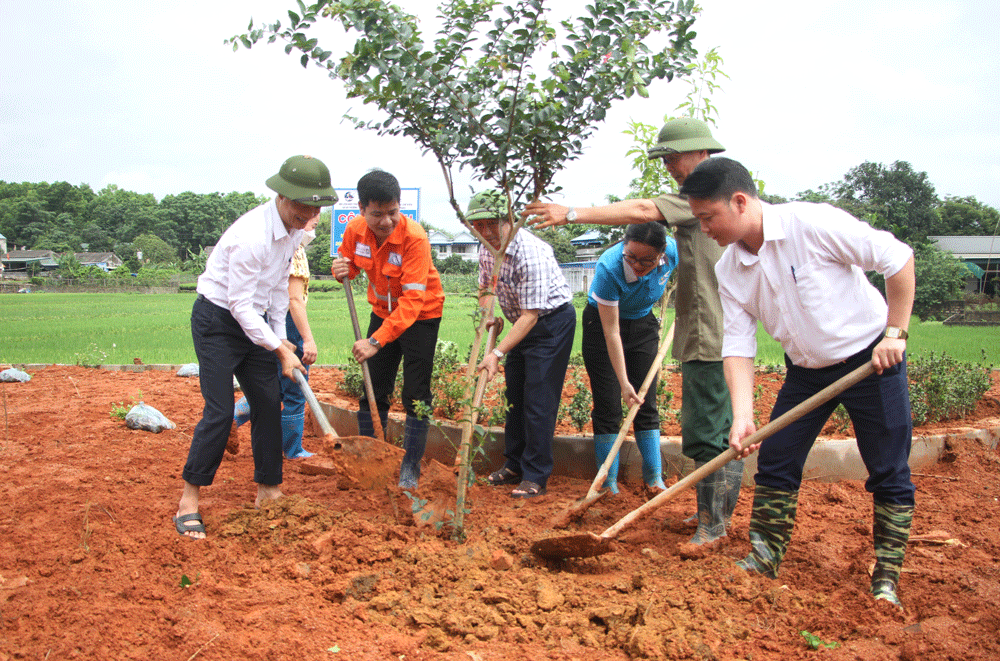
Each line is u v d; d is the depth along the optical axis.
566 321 4.58
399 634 2.76
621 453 4.98
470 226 3.93
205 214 136.88
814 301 3.03
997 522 4.24
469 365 3.77
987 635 2.75
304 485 4.73
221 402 3.83
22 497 4.29
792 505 3.33
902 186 52.81
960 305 30.45
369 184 3.86
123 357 11.66
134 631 2.74
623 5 3.32
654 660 2.56
